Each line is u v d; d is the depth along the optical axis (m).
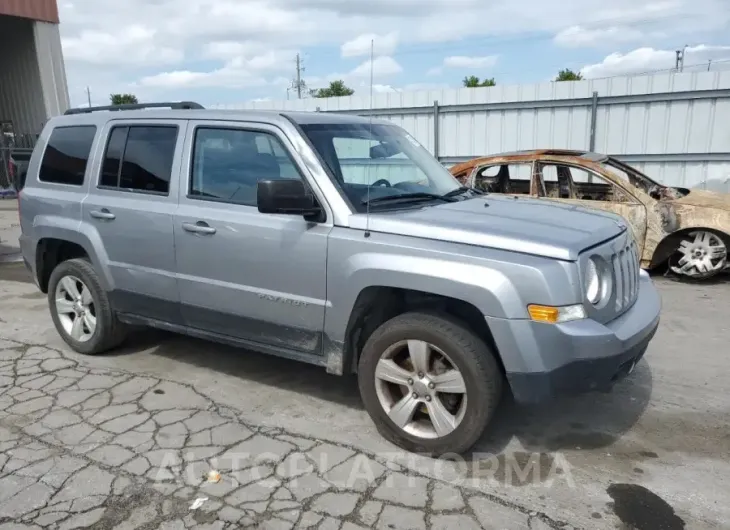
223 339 4.32
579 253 3.21
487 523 2.93
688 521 2.96
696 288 7.40
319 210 3.73
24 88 19.42
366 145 4.21
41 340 5.53
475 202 4.17
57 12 18.61
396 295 3.69
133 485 3.23
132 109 4.89
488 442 3.71
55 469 3.38
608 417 4.04
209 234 4.10
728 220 7.20
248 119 4.09
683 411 4.13
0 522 2.93
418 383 3.49
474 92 13.09
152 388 4.47
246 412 4.09
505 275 3.16
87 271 4.93
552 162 8.23
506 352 3.19
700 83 10.84
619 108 11.70
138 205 4.48
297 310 3.83
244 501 3.10
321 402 4.25
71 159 5.05
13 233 11.81
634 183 8.27
